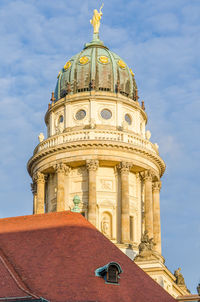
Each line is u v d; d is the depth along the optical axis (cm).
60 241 10981
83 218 11688
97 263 10638
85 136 19088
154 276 14525
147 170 19425
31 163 19962
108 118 19912
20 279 9825
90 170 18688
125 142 18962
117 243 18025
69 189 19088
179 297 12188
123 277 10612
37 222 11575
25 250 10712
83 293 9831
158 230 19725
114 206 18850
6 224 11662
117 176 19100
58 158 19088
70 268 10350
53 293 9675
